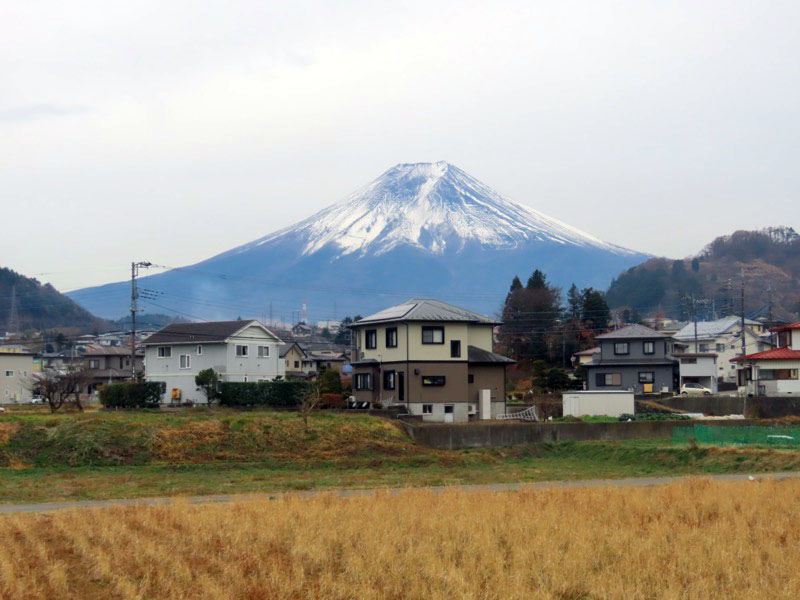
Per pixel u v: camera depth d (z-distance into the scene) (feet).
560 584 47.65
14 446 117.08
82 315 564.71
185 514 66.28
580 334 292.61
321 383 191.52
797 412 181.16
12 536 60.80
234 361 197.06
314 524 61.16
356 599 45.88
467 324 180.14
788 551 54.03
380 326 182.60
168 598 45.88
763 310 452.76
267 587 47.21
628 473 111.96
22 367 256.52
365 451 127.13
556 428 145.28
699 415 177.06
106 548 57.21
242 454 122.31
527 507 68.74
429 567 49.57
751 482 85.97
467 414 176.96
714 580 47.78
